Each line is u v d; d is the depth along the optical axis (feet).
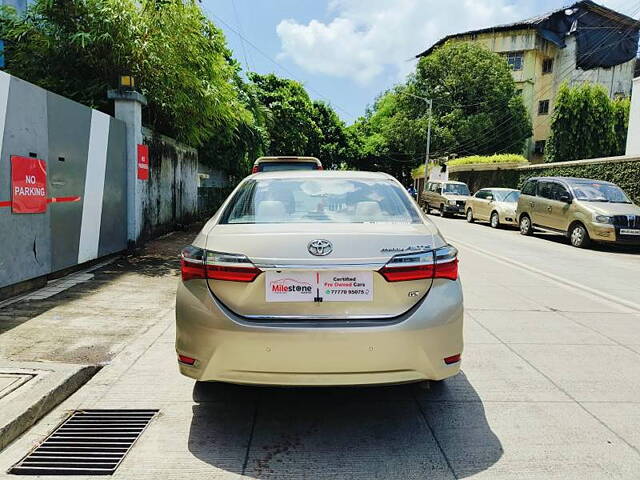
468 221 70.44
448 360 9.51
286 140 99.50
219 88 36.86
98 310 17.99
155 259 28.78
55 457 9.16
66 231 22.66
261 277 9.11
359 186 12.26
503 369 13.50
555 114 109.29
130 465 8.91
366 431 10.16
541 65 145.28
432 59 122.52
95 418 10.60
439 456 9.25
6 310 17.61
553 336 16.48
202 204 55.26
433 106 121.90
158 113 35.86
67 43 29.68
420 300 9.38
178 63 31.78
